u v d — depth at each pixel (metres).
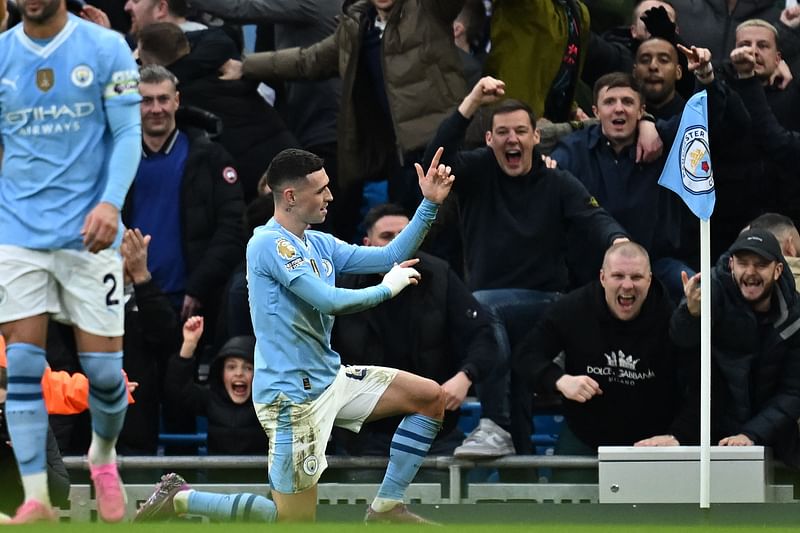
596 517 25.23
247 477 30.77
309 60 35.94
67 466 29.98
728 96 32.88
